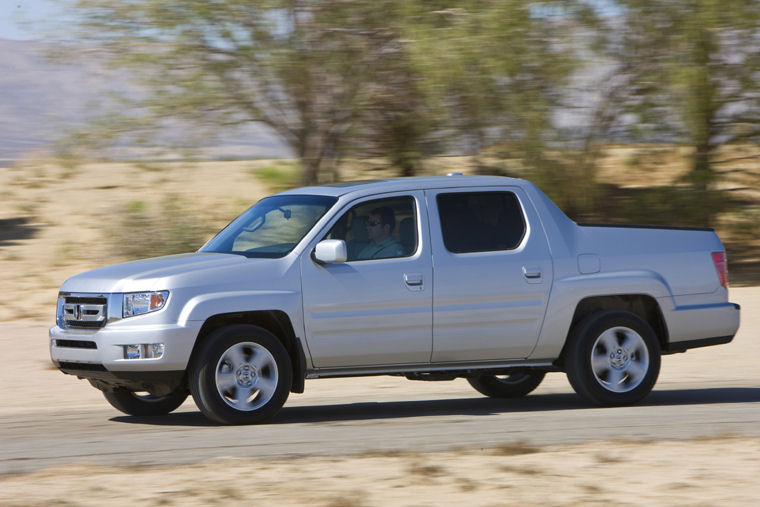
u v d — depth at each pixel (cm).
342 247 1346
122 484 990
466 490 963
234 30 3344
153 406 1520
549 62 3359
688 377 1988
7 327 2641
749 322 2647
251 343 1337
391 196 1436
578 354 1480
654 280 1519
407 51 3294
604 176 4022
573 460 1098
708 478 1019
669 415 1428
